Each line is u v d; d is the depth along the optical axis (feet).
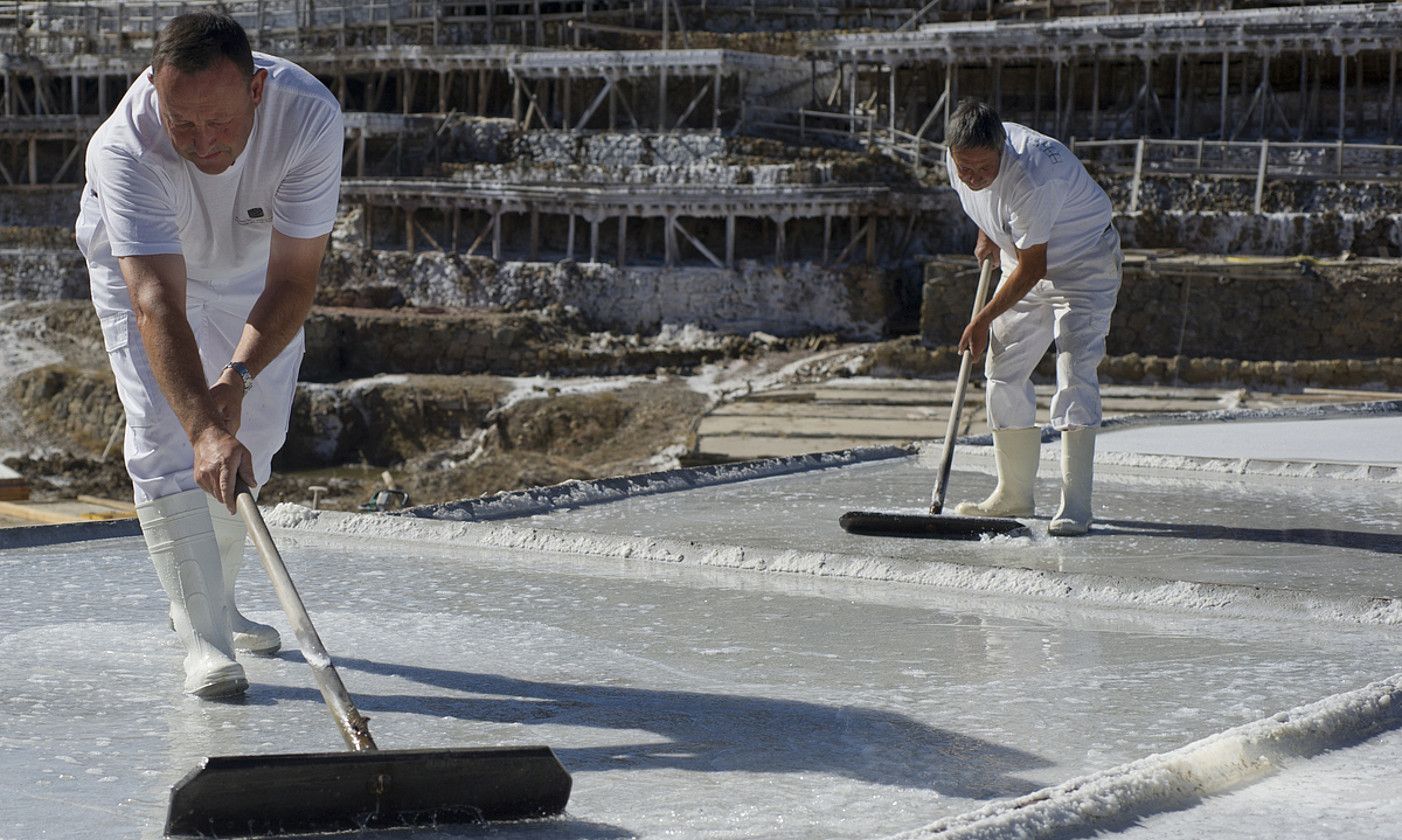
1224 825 7.70
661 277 119.96
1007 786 8.46
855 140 127.95
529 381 108.47
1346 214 104.88
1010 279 18.19
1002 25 121.08
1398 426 33.32
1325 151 109.50
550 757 7.84
